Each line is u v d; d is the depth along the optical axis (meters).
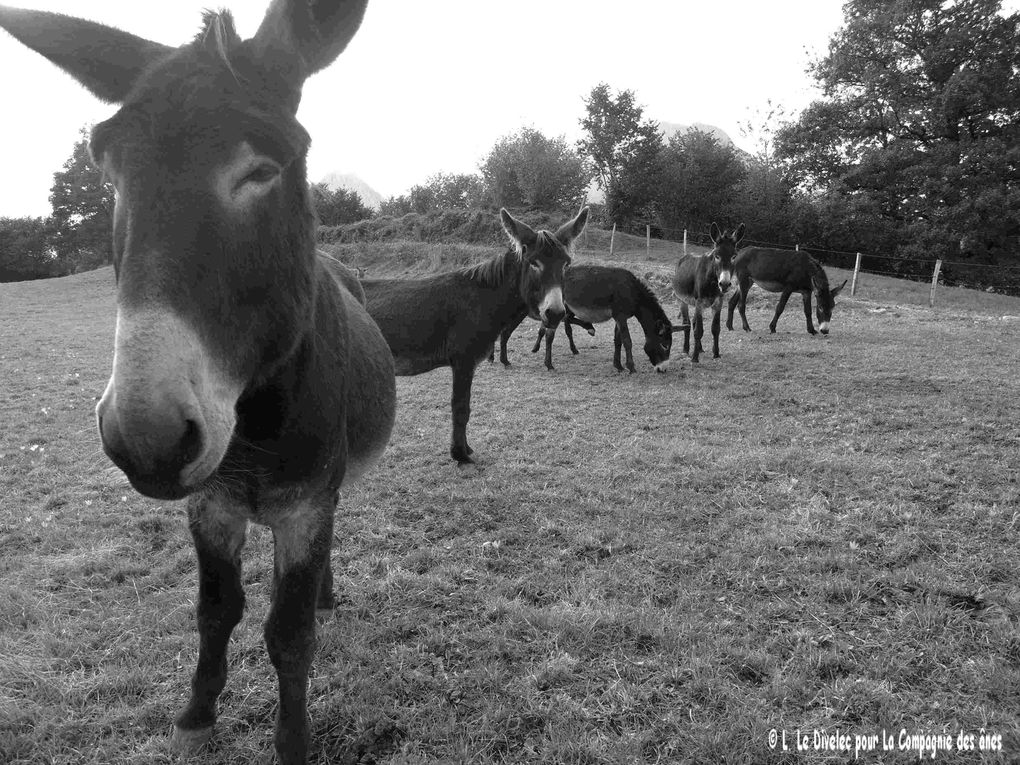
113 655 3.22
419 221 33.53
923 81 31.59
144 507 5.10
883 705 2.83
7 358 12.66
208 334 1.52
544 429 7.56
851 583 3.83
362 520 4.88
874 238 32.28
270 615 2.39
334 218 44.31
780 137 35.16
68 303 26.02
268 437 2.00
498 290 6.21
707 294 11.62
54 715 2.78
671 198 36.56
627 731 2.72
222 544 2.44
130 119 1.55
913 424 7.29
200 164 1.51
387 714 2.83
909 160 30.52
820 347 12.47
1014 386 8.95
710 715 2.82
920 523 4.66
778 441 6.97
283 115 1.65
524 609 3.59
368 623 3.51
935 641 3.29
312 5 1.93
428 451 6.70
